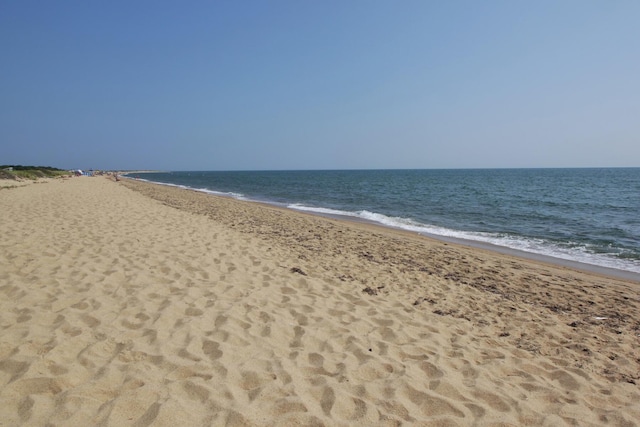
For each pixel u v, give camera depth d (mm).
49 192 19438
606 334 4805
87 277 5312
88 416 2469
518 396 3230
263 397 2893
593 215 18688
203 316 4297
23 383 2742
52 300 4410
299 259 7645
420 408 2951
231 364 3328
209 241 8477
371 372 3432
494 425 2803
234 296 5082
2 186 22609
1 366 2939
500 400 3137
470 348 4133
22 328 3625
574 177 79750
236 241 8820
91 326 3818
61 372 2939
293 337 4035
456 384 3332
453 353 3975
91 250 6836
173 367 3184
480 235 13508
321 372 3375
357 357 3695
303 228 12203
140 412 2562
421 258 8812
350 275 6824
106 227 9203
